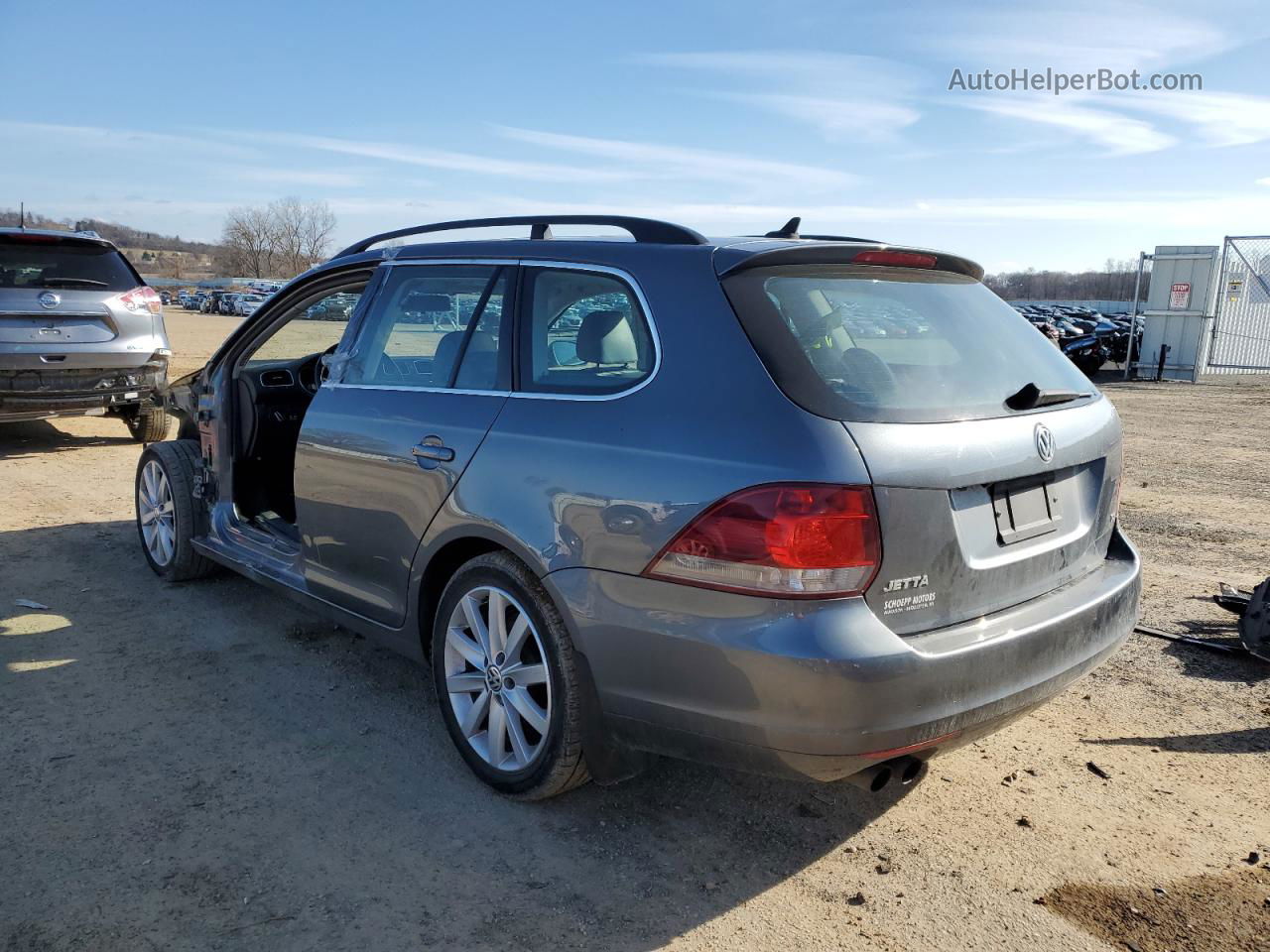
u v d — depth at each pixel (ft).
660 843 9.61
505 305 10.62
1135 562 10.52
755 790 10.64
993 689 8.36
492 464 9.87
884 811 10.28
